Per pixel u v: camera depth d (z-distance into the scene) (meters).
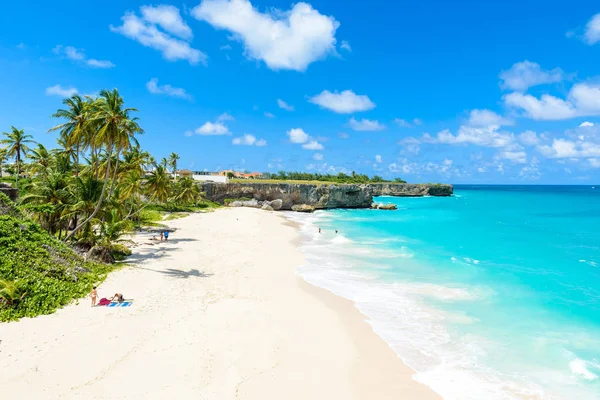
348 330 18.62
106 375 13.08
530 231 55.03
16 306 17.41
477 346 17.17
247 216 67.06
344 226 61.38
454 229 57.44
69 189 30.94
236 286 24.70
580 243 44.81
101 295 20.91
